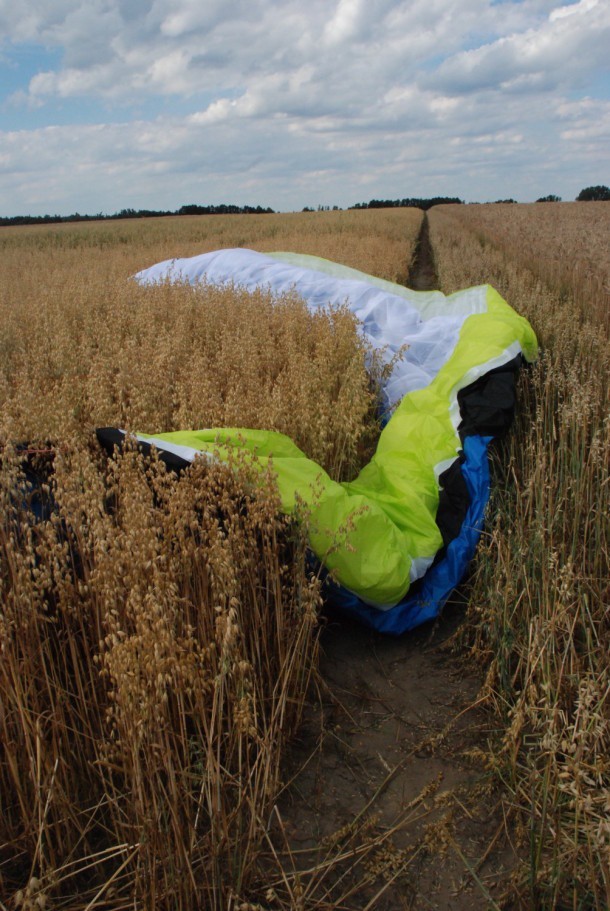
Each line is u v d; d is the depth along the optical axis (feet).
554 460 14.70
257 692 9.51
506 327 17.85
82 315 24.58
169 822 7.75
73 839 7.93
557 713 8.25
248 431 12.01
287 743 9.65
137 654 7.18
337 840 8.22
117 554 7.90
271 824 8.52
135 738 6.87
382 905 7.55
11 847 7.80
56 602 9.39
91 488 8.87
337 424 14.08
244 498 10.09
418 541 12.48
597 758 7.70
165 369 16.52
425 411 15.71
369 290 25.54
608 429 12.48
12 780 7.88
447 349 20.94
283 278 27.89
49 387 17.06
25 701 7.73
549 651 9.17
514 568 11.65
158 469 9.58
